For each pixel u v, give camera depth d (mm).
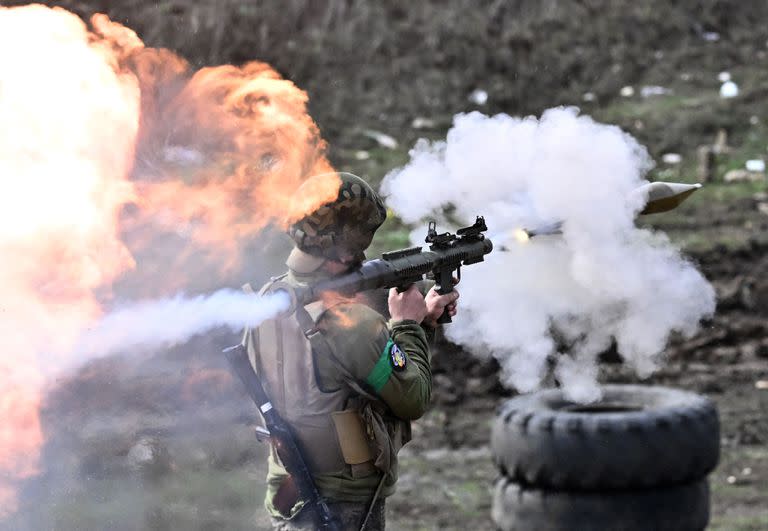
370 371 8727
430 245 9508
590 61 49562
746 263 32781
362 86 46688
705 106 46156
